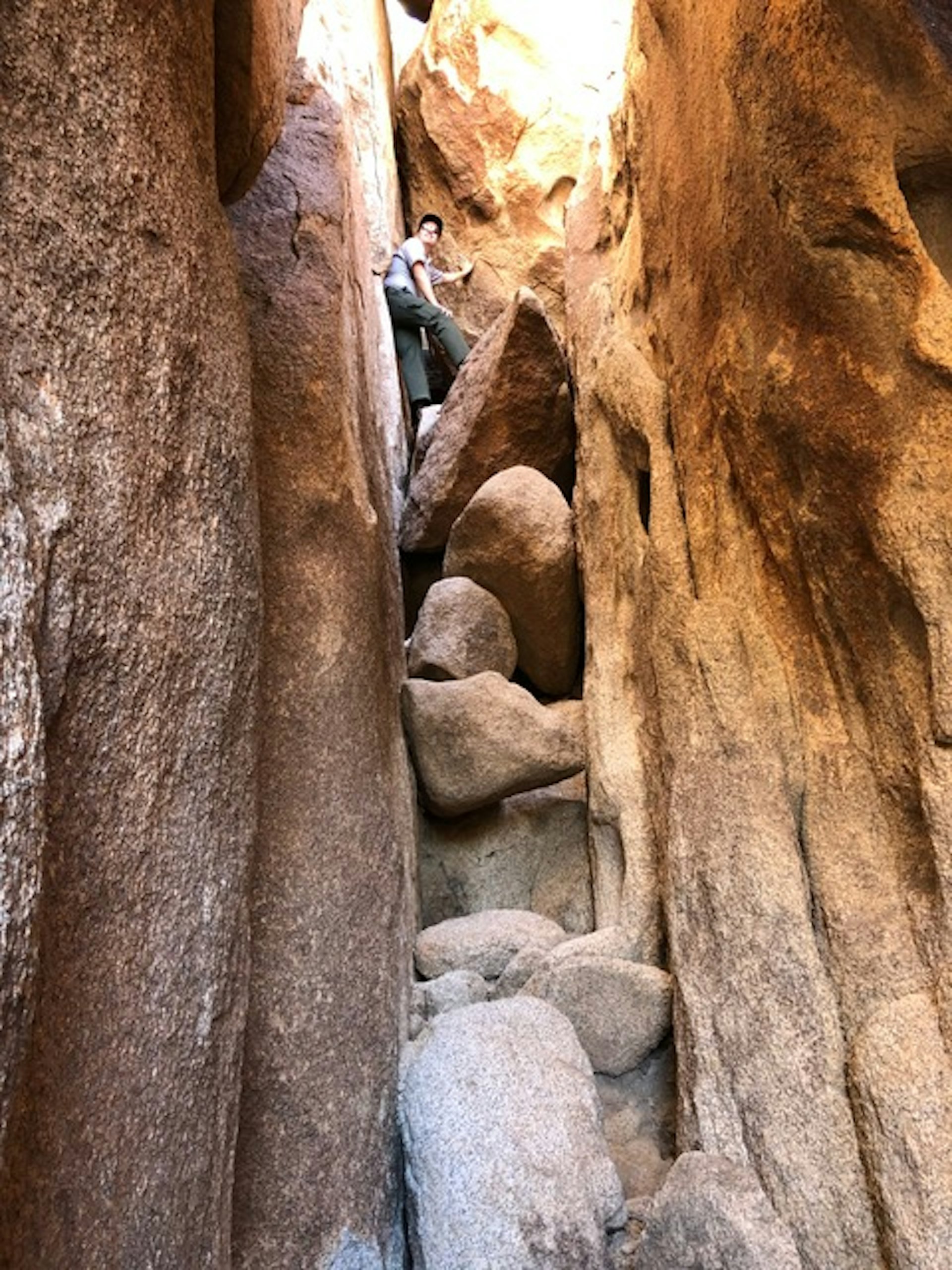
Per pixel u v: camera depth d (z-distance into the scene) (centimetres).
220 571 149
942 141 190
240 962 144
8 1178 92
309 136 336
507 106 513
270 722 216
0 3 112
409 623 391
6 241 108
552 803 311
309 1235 168
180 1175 121
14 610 92
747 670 222
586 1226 171
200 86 172
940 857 169
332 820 217
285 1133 175
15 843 85
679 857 214
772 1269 153
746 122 227
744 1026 188
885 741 191
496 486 345
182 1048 124
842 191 194
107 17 135
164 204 146
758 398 220
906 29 189
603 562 312
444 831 305
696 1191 167
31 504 104
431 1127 186
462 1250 168
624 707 280
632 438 294
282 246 295
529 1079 194
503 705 290
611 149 387
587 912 288
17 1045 83
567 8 523
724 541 240
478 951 251
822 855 194
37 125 117
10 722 88
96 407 120
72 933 106
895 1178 154
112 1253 105
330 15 488
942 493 178
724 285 243
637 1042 223
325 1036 190
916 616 183
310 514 252
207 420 151
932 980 167
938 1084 156
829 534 200
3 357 105
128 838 118
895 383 188
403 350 471
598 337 348
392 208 507
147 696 125
